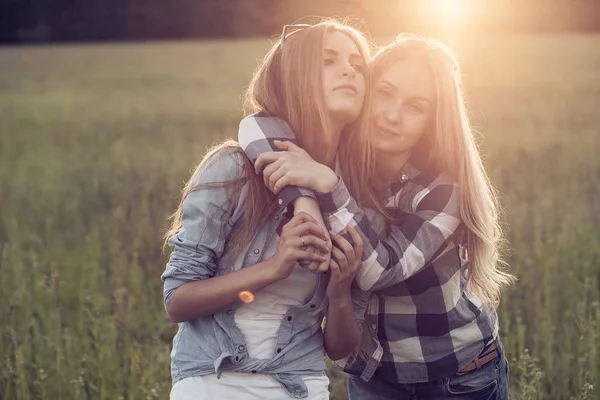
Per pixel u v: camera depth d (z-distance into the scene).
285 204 3.36
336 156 3.73
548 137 18.19
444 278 3.86
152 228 10.47
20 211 12.66
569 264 8.37
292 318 3.48
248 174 3.44
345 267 3.42
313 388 3.49
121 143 20.09
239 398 3.39
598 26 75.06
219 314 3.43
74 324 7.35
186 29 97.38
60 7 97.75
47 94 37.44
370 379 4.15
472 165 3.82
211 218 3.40
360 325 3.84
